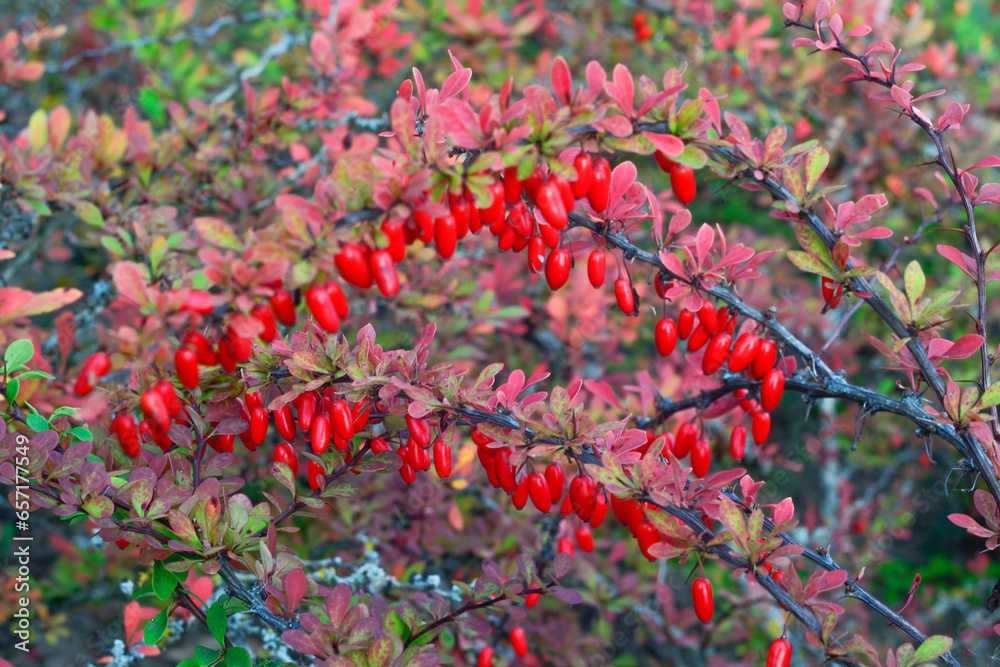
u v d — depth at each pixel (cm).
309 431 212
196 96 482
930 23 613
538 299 479
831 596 548
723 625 474
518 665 354
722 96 199
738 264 211
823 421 578
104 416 266
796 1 600
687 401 238
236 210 389
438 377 198
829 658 177
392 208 158
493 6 584
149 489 178
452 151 179
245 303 154
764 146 198
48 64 495
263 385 196
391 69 488
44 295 234
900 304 198
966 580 685
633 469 181
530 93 163
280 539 378
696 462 235
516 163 167
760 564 180
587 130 173
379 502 364
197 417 198
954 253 206
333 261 159
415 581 317
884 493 682
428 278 385
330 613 173
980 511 197
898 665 173
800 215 203
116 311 350
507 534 387
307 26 516
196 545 181
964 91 674
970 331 568
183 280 207
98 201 328
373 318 419
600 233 202
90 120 343
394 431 211
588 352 472
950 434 193
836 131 583
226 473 361
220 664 186
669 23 587
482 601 210
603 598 414
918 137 599
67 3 613
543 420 190
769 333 219
